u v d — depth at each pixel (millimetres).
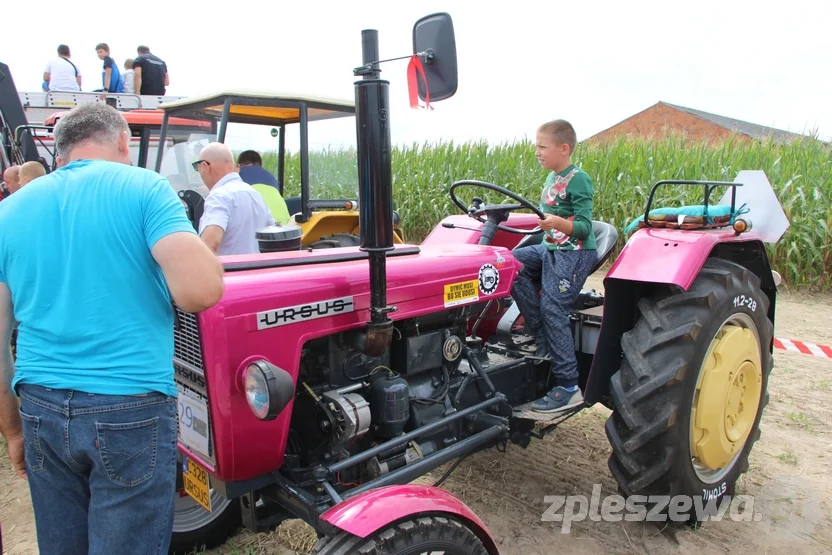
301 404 2170
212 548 2674
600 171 8391
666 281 2512
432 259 2447
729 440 2729
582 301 3352
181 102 4586
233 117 4703
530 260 3154
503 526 2787
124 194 1649
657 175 8188
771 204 3096
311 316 2025
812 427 3715
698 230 2773
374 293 2018
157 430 1666
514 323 3311
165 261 1607
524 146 9906
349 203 4945
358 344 2141
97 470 1619
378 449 2096
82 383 1592
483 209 3016
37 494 1733
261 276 1981
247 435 1924
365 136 1904
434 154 10383
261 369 1768
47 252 1636
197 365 1922
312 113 4848
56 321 1619
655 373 2508
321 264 2232
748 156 8125
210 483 2070
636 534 2725
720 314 2584
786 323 5867
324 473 1976
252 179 4402
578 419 3900
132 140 7258
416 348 2389
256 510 2178
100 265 1622
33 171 5211
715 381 2590
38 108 8523
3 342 1735
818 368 4688
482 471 3277
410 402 2389
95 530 1638
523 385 3008
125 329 1628
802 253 7266
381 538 1736
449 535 1845
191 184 4633
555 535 2721
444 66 1959
